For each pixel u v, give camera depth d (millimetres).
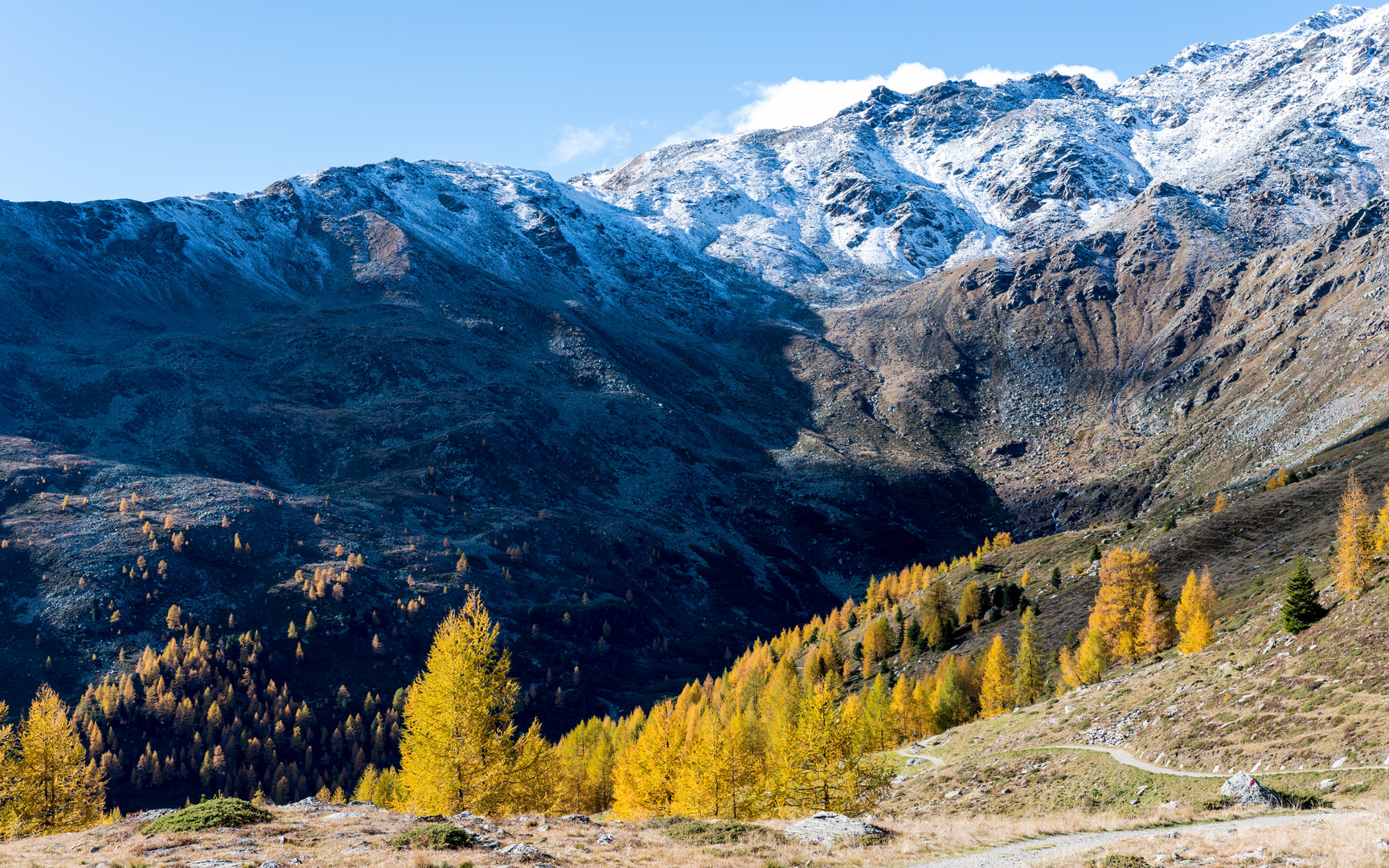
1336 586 68375
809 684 121125
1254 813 33312
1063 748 59219
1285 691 48969
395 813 32625
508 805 37625
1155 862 24344
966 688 97438
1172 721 54219
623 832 31859
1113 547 137750
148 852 25000
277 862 23609
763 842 29828
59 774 49875
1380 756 36281
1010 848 29375
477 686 38094
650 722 61531
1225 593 97812
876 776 47781
